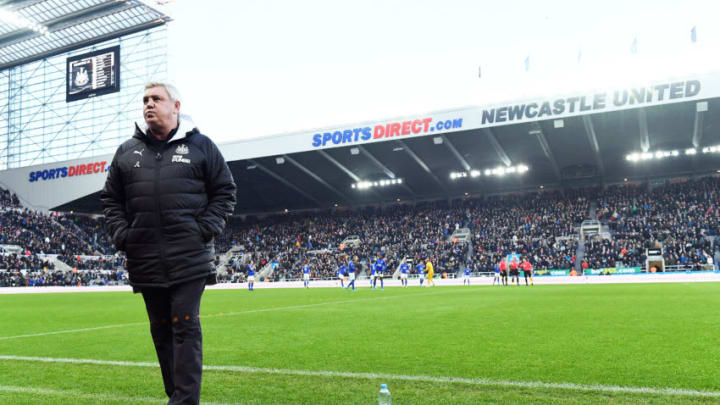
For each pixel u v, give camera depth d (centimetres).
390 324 1013
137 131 385
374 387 480
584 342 720
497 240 4731
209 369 573
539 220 4909
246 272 5331
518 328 894
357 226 5697
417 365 579
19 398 457
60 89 6238
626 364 559
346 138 4294
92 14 5191
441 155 4659
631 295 1800
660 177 5009
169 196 367
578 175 5041
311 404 425
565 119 3856
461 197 5781
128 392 480
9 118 6500
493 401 423
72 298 2620
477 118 3909
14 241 5100
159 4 5300
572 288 2525
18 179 5778
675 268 3844
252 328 1000
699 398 421
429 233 5216
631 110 3691
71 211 6050
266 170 5031
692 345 677
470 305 1462
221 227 386
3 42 5616
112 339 886
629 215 4662
